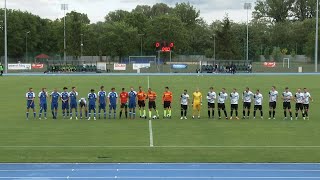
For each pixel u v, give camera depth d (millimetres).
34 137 25969
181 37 128875
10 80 68812
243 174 18375
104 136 26297
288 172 18641
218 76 77062
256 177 17953
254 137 26031
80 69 90625
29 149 22719
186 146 23516
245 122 31797
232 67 89250
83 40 125375
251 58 128375
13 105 41906
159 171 18797
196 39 142750
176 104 42344
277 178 17812
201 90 54062
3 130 28344
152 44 128875
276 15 156000
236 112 33531
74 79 70188
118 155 21484
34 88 56750
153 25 130125
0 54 124312
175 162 20219
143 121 32219
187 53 139125
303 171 18781
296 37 136000
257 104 33594
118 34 127062
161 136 26312
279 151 22359
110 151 22312
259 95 33594
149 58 114375
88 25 133625
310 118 33844
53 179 17750
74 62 94188
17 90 54781
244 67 91875
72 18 118875
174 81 66125
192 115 35438
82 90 54219
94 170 18938
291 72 90875
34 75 80312
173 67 94812
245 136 26344
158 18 129750
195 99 33844
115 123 31250
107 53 127875
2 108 39875
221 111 37281
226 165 19719
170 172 18656
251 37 132250
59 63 93125
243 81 66375
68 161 20391
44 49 133375
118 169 19094
